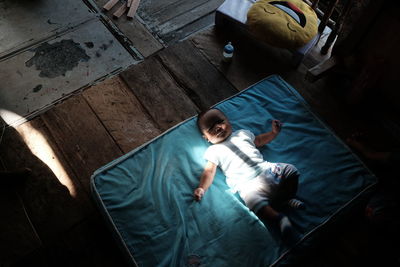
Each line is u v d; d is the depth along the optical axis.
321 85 2.36
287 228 1.65
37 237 1.76
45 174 1.93
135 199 1.76
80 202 1.87
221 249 1.65
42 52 2.37
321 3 2.69
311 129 2.04
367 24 1.99
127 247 1.64
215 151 1.83
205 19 2.64
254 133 2.03
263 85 2.21
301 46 2.25
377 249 1.80
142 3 2.67
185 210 1.75
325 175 1.90
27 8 2.54
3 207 1.82
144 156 1.89
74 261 1.71
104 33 2.49
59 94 2.22
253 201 1.71
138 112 2.17
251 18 2.28
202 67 2.37
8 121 2.09
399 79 2.04
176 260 1.61
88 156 2.00
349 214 1.81
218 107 2.10
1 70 2.27
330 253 1.79
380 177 1.98
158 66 2.35
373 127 2.19
